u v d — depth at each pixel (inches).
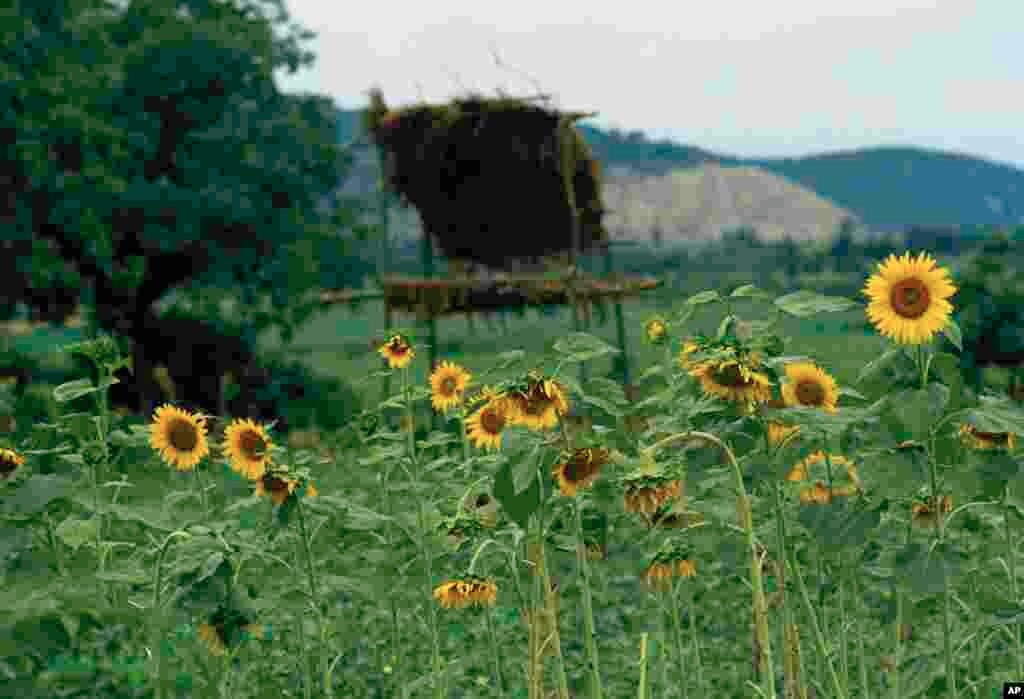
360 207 1191.6
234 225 1074.1
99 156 1022.4
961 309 715.4
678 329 142.1
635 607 287.1
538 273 655.8
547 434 119.0
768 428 131.3
